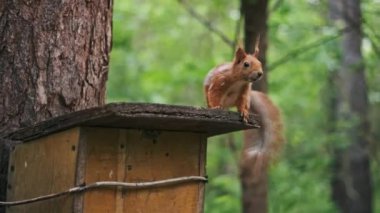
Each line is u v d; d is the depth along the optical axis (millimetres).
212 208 26266
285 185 25094
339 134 24078
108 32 9281
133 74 29938
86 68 9039
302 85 28297
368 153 27047
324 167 25953
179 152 8180
